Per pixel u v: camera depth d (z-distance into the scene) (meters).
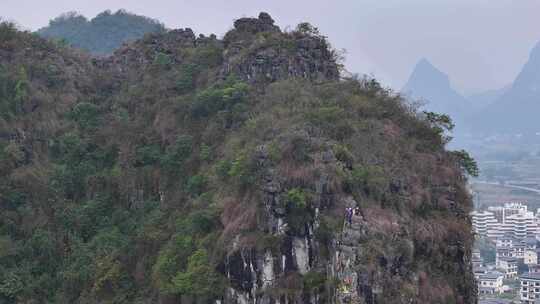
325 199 53.41
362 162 56.88
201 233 59.28
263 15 89.88
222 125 72.56
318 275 52.16
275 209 53.91
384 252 52.06
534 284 168.00
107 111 88.06
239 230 54.78
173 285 57.31
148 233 67.12
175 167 74.06
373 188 54.97
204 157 70.38
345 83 70.69
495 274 182.75
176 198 70.75
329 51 81.06
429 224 57.97
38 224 74.44
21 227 74.31
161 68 90.12
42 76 90.44
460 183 65.44
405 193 57.72
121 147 79.75
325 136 58.16
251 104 72.56
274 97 69.00
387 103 67.38
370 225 52.69
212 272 55.25
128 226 72.56
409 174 59.19
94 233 74.25
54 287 70.06
